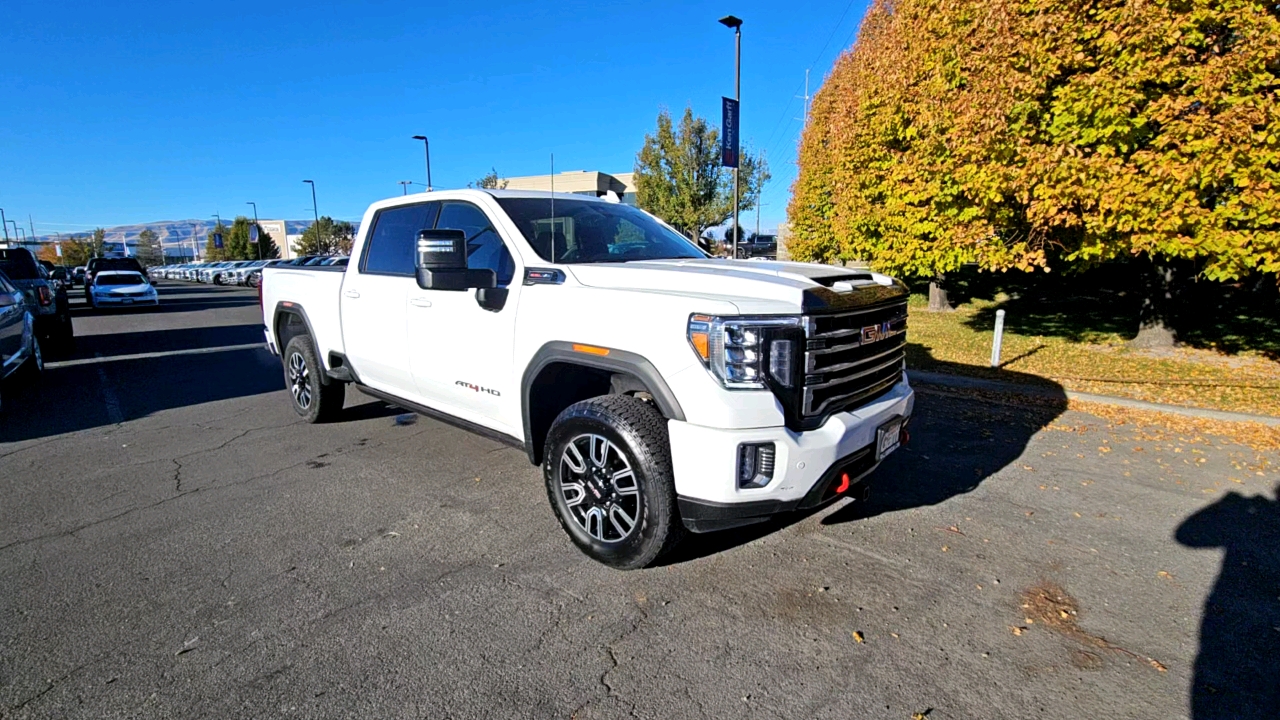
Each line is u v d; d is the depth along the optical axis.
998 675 2.46
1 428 5.84
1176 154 5.99
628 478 3.10
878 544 3.50
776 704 2.29
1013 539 3.57
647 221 4.59
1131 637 2.70
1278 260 5.98
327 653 2.56
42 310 9.45
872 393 3.31
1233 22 5.79
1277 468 4.68
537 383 3.48
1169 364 8.46
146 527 3.69
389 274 4.58
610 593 3.01
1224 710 2.28
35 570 3.19
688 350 2.78
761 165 24.25
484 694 2.34
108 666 2.47
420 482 4.40
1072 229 7.62
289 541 3.52
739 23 15.92
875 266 9.77
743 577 3.15
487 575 3.17
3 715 2.20
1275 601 2.96
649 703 2.29
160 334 13.33
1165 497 4.16
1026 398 6.75
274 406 6.66
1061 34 6.41
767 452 2.77
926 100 7.95
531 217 3.89
